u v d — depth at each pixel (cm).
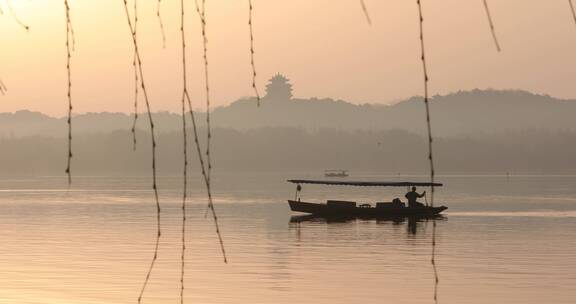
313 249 15900
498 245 16562
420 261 13775
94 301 9538
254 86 1619
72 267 12862
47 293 10119
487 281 11238
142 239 18175
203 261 13738
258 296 9931
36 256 14600
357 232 19888
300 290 10438
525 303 9412
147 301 9550
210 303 9400
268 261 13762
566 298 9756
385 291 10356
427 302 9538
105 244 16988
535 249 15738
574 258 14100
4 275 11819
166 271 12356
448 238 18212
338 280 11369
